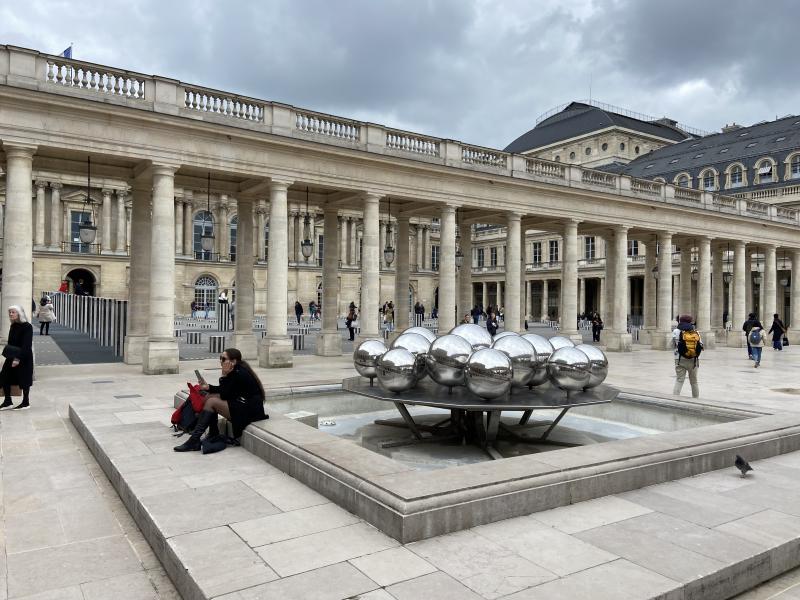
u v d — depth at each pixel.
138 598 4.60
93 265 58.44
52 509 6.52
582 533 5.34
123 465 7.33
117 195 60.84
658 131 84.06
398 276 29.16
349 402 12.34
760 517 5.83
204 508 5.86
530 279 74.75
